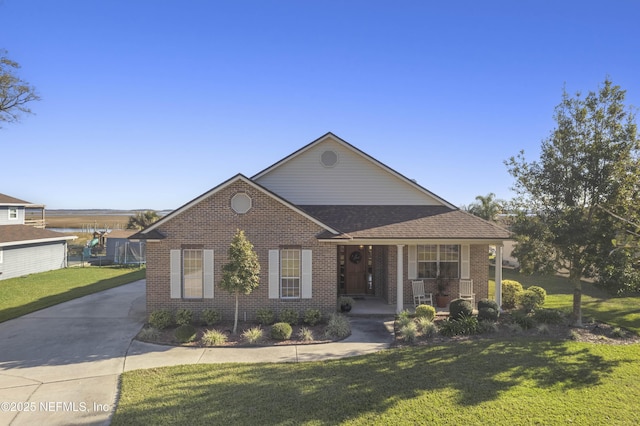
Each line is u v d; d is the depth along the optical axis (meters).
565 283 25.88
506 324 14.76
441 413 7.91
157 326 14.20
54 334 13.83
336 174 19.38
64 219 117.44
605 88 13.74
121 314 16.67
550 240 13.85
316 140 19.16
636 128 13.24
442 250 18.67
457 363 10.65
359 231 16.86
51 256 32.72
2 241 26.95
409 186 19.58
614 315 16.39
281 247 15.88
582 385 9.27
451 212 19.03
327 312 15.98
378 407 8.18
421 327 14.20
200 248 15.65
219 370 10.39
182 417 7.85
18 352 11.99
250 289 13.69
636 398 8.64
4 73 20.61
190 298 15.63
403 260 18.53
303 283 15.93
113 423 7.67
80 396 8.97
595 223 13.13
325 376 9.89
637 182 12.77
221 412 8.04
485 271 18.73
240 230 15.12
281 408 8.19
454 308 14.84
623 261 12.03
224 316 15.68
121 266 35.03
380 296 20.00
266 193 15.84
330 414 7.92
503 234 17.00
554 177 14.24
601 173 13.61
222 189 15.75
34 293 21.83
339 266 20.58
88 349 12.27
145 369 10.52
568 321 14.97
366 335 13.73
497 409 8.06
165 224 15.65
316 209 18.84
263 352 11.97
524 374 9.87
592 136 14.02
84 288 23.39
